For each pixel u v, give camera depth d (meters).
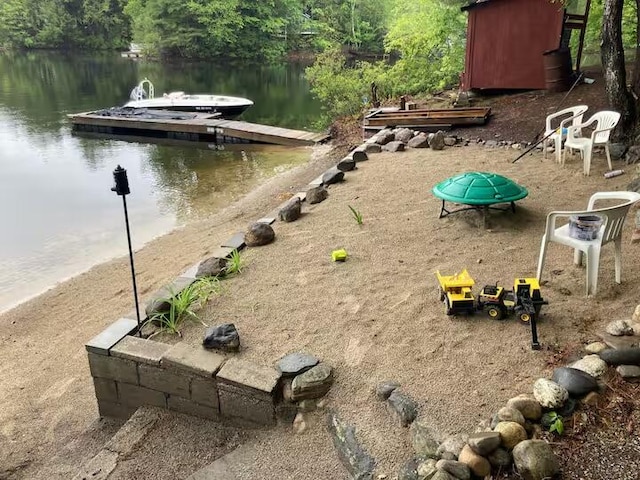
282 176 10.39
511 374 2.94
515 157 7.64
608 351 2.82
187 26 34.59
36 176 11.09
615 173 6.36
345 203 6.11
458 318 3.57
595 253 3.58
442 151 8.39
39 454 3.38
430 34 15.69
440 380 2.96
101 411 3.57
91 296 5.83
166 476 2.80
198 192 9.65
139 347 3.34
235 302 3.98
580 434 2.41
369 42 35.88
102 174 11.23
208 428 3.15
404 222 5.41
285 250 4.91
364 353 3.28
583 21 10.71
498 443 2.31
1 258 7.00
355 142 12.16
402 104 11.82
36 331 5.18
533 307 3.24
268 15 36.34
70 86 25.22
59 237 7.72
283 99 21.41
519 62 10.95
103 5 42.06
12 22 41.84
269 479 2.65
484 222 5.05
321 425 2.90
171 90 24.06
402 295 3.96
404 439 2.64
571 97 9.91
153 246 7.18
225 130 14.34
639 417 2.45
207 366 3.12
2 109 19.03
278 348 3.38
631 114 7.18
